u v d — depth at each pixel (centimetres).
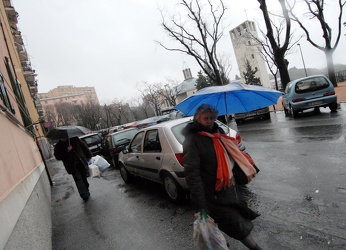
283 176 520
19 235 238
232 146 258
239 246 324
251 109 324
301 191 436
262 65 6956
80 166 693
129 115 8062
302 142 744
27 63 3088
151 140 568
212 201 250
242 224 256
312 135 800
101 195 705
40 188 557
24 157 504
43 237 362
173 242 371
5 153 323
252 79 5441
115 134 1145
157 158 529
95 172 702
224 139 257
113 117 7269
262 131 1091
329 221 333
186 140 250
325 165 525
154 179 582
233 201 254
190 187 242
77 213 597
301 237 314
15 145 432
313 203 388
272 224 357
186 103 330
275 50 1705
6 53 1018
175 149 484
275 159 643
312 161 566
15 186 305
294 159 609
